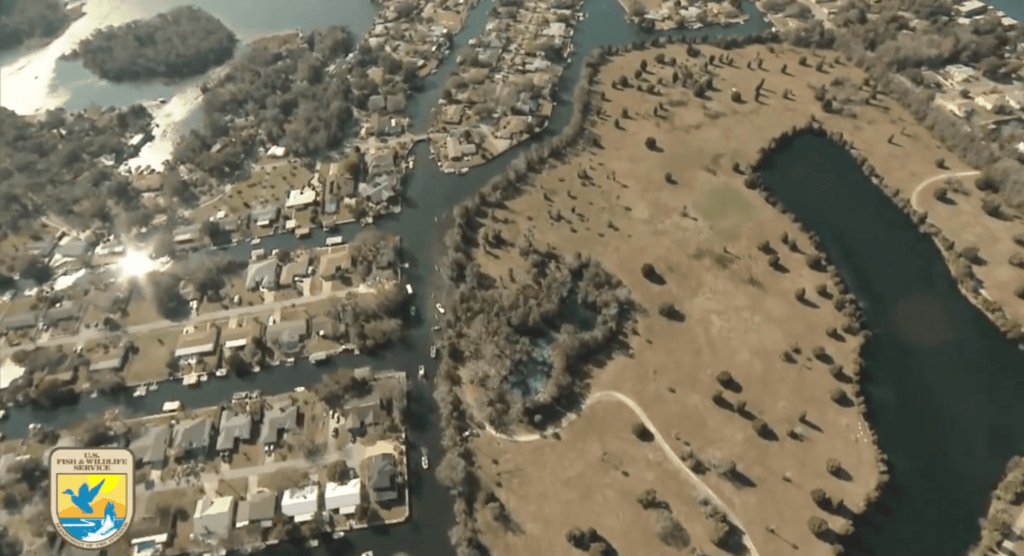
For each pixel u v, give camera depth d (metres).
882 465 132.25
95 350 160.25
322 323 160.75
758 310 159.88
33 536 128.75
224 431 141.50
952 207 178.88
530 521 128.38
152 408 149.62
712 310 160.38
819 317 157.50
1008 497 127.00
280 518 129.00
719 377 146.25
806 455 135.12
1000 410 142.38
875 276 167.00
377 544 127.00
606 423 141.75
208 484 134.88
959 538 124.69
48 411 151.38
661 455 136.25
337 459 137.38
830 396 143.62
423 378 151.88
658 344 154.62
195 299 170.12
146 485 135.12
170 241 184.12
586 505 130.12
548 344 157.38
